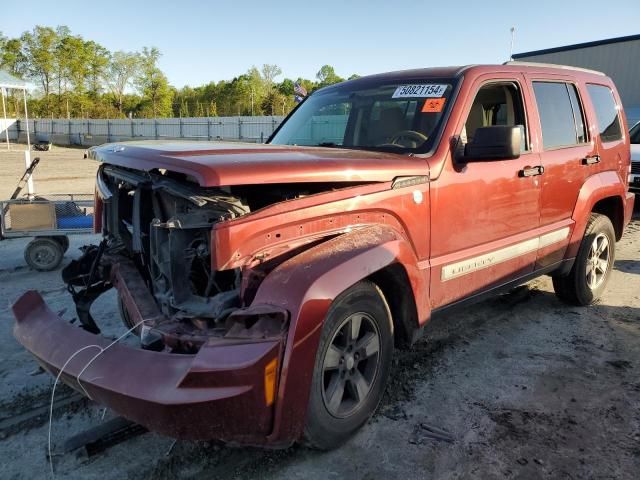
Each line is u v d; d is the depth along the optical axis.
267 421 2.36
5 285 5.84
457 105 3.58
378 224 3.02
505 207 3.87
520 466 2.78
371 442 2.97
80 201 6.71
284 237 2.62
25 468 2.76
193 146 3.08
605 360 4.02
